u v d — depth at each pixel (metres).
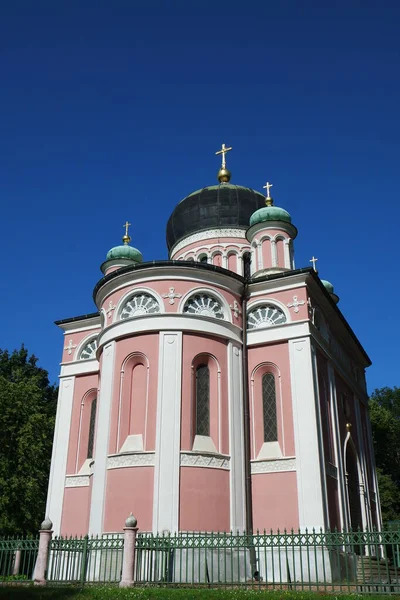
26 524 34.59
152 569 19.12
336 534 14.71
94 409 30.03
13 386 36.47
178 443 22.22
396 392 68.06
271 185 35.12
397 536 14.10
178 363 23.58
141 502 21.52
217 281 26.17
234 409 24.50
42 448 35.97
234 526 22.36
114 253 37.06
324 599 13.17
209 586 15.83
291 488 23.22
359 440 32.72
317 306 28.23
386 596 13.41
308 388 24.44
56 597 14.02
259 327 26.81
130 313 25.39
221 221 36.28
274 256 31.55
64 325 32.34
